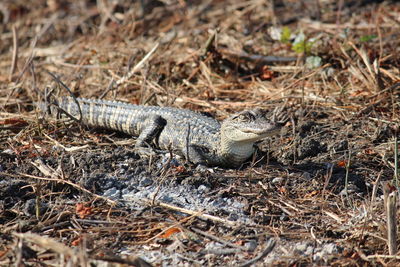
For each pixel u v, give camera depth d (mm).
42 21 20875
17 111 13203
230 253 8070
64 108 12531
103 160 10352
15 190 9352
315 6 19328
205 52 14773
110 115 12125
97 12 21125
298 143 11219
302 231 8547
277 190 9664
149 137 11445
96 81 14859
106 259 7238
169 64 14758
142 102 13289
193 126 11211
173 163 10484
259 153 11055
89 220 8711
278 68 14711
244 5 20016
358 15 18172
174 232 8523
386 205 7762
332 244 8133
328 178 9484
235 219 8844
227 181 9891
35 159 10367
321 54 14969
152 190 9641
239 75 14789
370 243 8180
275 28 17312
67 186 9555
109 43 17625
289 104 12898
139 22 19172
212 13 19797
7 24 21312
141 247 8289
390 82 13391
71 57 16469
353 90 13258
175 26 19016
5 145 11250
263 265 7773
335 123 12055
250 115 10188
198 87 14133
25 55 17875
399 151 10781
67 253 7117
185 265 7852
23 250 7578
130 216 8938
